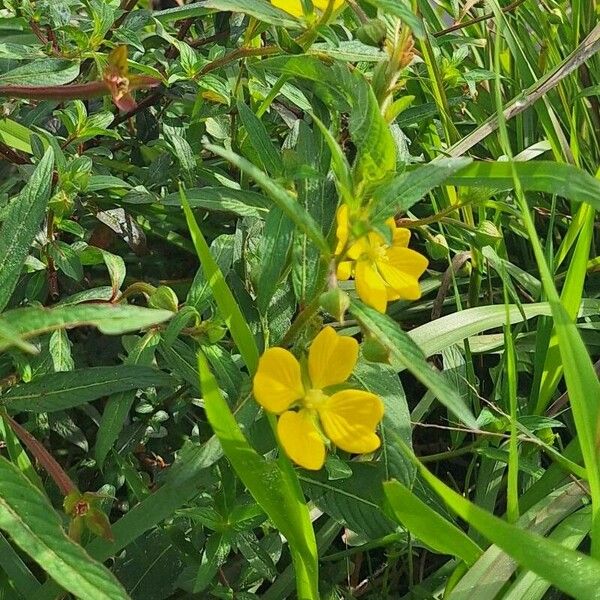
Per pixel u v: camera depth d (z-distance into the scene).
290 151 0.30
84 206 0.39
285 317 0.31
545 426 0.34
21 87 0.28
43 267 0.33
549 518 0.32
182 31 0.45
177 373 0.29
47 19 0.37
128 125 0.45
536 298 0.45
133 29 0.38
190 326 0.31
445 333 0.36
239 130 0.40
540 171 0.28
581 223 0.43
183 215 0.42
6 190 0.35
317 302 0.27
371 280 0.26
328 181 0.29
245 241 0.33
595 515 0.28
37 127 0.38
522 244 0.51
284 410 0.25
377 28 0.29
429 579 0.36
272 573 0.31
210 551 0.29
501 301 0.48
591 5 0.59
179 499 0.27
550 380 0.37
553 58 0.57
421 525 0.27
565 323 0.27
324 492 0.30
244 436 0.26
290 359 0.25
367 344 0.25
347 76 0.29
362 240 0.26
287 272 0.29
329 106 0.36
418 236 0.50
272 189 0.22
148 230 0.42
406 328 0.47
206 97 0.39
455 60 0.46
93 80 0.33
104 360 0.37
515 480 0.29
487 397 0.45
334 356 0.25
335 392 0.26
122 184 0.34
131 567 0.32
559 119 0.55
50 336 0.31
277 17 0.32
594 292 0.49
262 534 0.36
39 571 0.33
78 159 0.33
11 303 0.36
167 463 0.37
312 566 0.27
